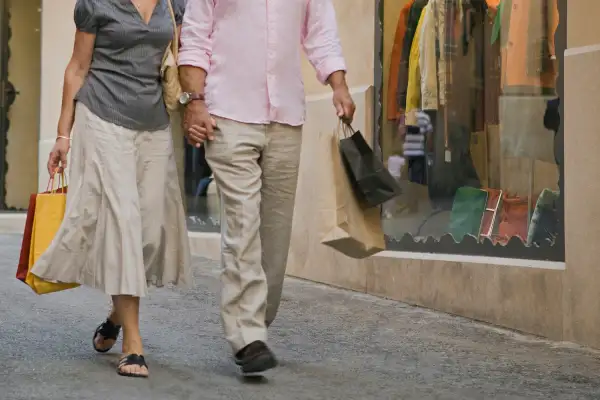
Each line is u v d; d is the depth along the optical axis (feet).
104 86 19.93
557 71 25.61
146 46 20.04
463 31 30.27
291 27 19.93
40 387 17.89
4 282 35.55
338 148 20.06
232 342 18.98
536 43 26.71
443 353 23.00
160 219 20.42
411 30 32.68
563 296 24.56
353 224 20.10
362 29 34.91
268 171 20.10
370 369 20.97
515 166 27.58
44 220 20.04
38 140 72.08
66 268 19.79
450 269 29.09
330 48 20.63
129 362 19.25
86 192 19.70
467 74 30.07
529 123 26.78
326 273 35.76
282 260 20.54
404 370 20.94
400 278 31.55
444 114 30.94
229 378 19.35
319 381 19.44
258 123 19.57
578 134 24.02
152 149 20.31
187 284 20.85
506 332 25.96
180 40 20.13
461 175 30.17
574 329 24.25
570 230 24.29
